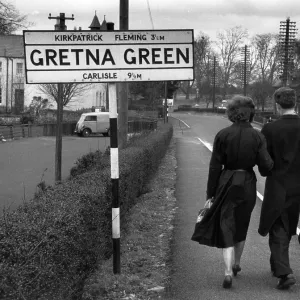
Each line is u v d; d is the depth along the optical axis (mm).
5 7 28594
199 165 17672
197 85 119500
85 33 5043
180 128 53250
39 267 3117
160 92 68188
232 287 4980
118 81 5102
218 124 61750
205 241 4836
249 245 6664
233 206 4793
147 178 11523
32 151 26438
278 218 4906
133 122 34688
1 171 17719
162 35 5105
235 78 113812
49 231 3457
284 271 4734
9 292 2805
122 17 12117
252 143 4789
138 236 7086
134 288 4953
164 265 5809
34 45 5012
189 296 4758
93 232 4727
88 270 4590
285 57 67062
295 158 4875
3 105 65438
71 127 46812
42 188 9570
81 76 5070
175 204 9922
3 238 3234
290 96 4926
